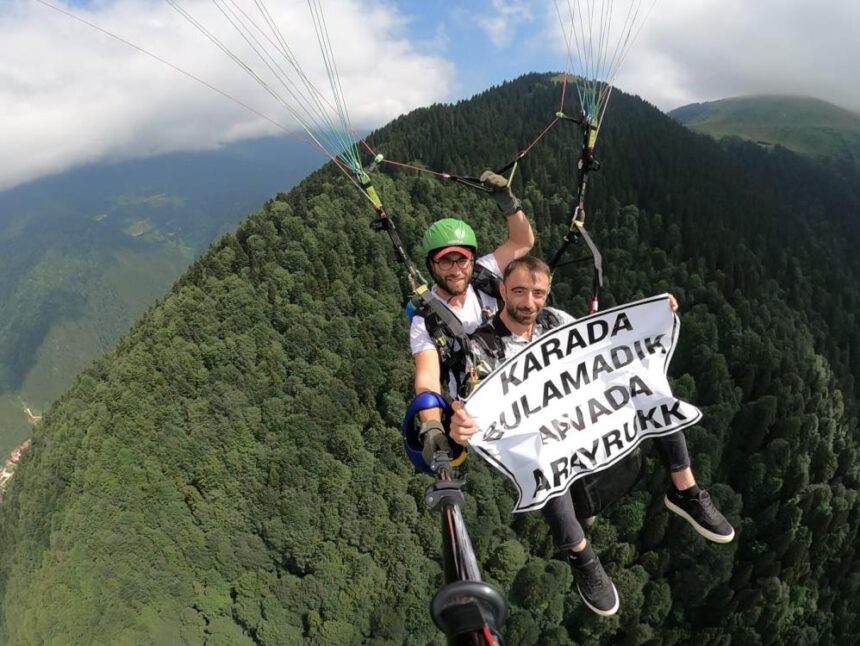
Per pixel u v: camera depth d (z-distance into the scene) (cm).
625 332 357
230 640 5212
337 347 6894
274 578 5488
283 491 5775
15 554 6225
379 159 436
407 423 339
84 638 4928
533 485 337
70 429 6200
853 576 5578
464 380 355
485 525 5288
